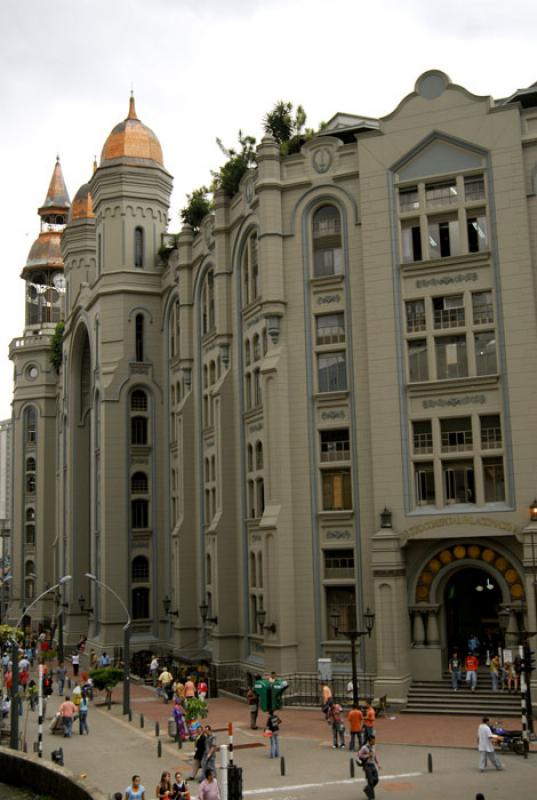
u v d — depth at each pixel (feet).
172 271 197.47
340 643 134.62
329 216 145.28
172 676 157.69
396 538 129.80
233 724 120.67
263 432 145.59
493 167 133.08
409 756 98.89
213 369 173.58
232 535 157.07
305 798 82.38
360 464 137.08
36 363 295.07
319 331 143.23
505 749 99.50
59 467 262.88
